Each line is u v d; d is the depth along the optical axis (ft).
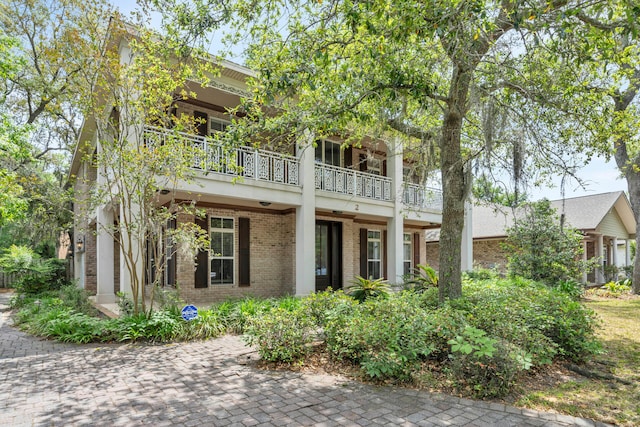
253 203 39.06
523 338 16.19
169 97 24.50
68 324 23.98
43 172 63.82
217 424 12.07
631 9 14.10
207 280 37.93
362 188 43.32
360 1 15.12
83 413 12.87
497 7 17.76
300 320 19.58
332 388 15.26
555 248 45.09
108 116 25.96
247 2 19.72
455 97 23.06
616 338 23.67
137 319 24.23
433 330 16.67
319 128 23.44
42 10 44.96
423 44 24.52
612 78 25.90
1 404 13.62
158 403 13.74
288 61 20.65
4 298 54.39
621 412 12.98
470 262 54.08
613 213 69.62
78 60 25.05
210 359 19.42
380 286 35.22
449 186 23.80
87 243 50.42
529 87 22.35
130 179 24.58
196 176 29.68
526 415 12.67
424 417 12.55
